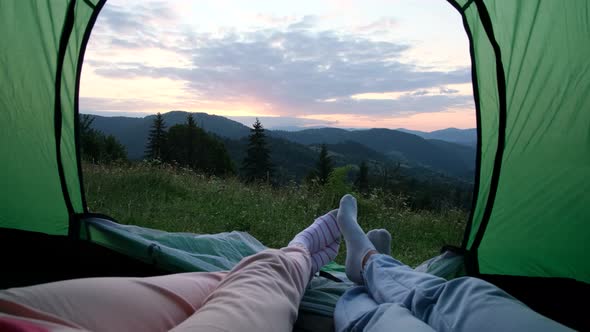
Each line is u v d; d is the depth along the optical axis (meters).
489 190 1.96
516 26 1.76
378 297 1.38
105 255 1.96
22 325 0.49
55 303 0.77
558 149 1.79
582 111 1.71
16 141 2.03
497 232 1.99
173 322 0.93
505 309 0.89
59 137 2.03
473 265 2.02
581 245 1.85
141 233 2.08
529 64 1.76
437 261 2.13
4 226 2.05
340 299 1.53
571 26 1.64
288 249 1.54
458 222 3.95
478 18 1.89
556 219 1.88
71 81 2.07
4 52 1.94
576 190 1.81
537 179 1.87
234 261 2.06
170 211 3.34
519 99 1.82
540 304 1.89
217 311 0.77
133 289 0.93
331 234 2.13
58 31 1.93
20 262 1.97
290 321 0.95
